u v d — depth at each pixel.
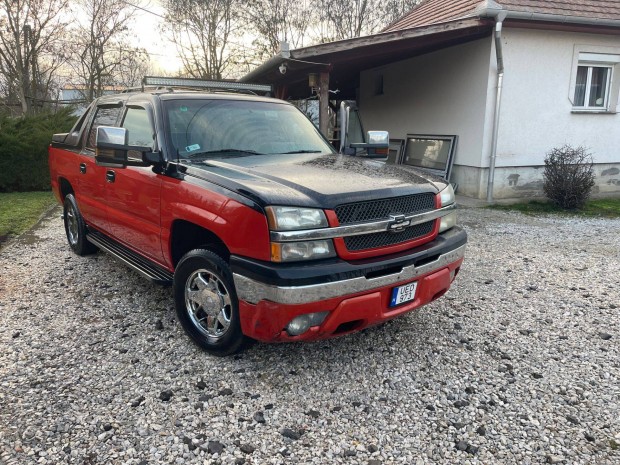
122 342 3.56
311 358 3.37
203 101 4.13
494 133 9.65
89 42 22.27
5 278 4.94
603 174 10.92
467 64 10.05
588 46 10.05
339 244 2.83
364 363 3.32
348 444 2.52
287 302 2.67
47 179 11.27
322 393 2.96
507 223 8.07
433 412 2.79
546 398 2.94
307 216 2.74
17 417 2.65
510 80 9.67
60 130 11.66
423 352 3.49
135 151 3.54
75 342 3.55
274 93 12.83
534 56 9.73
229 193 2.93
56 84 22.28
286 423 2.67
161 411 2.74
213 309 3.24
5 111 18.56
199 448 2.46
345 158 3.98
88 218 5.13
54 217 8.24
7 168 10.79
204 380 3.07
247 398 2.89
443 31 8.85
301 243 2.73
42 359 3.30
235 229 2.84
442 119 11.12
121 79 24.39
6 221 7.74
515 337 3.76
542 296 4.63
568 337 3.77
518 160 10.09
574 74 10.10
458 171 10.72
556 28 9.59
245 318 2.88
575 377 3.18
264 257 2.74
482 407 2.84
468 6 10.50
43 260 5.58
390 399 2.92
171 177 3.44
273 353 3.43
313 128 4.73
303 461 2.38
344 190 2.94
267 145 4.07
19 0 19.45
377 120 14.27
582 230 7.56
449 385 3.07
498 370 3.26
